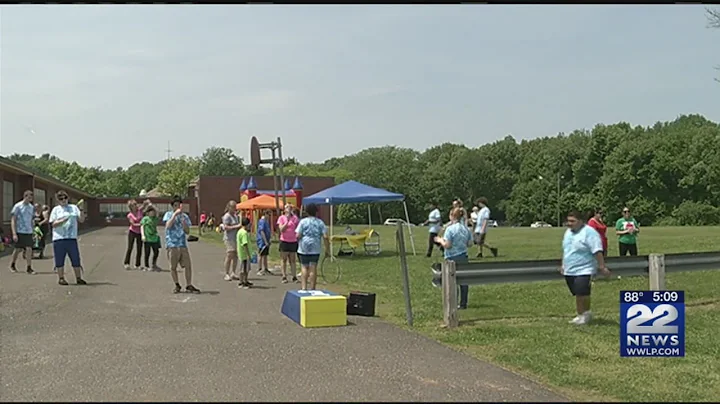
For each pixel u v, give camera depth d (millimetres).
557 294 12492
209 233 50594
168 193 97125
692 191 77312
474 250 24891
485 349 7941
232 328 9242
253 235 36125
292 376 6680
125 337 8586
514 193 97312
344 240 24016
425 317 10164
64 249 13914
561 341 8336
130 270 17734
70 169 104062
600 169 85500
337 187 23188
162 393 6086
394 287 14180
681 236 32219
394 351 7824
